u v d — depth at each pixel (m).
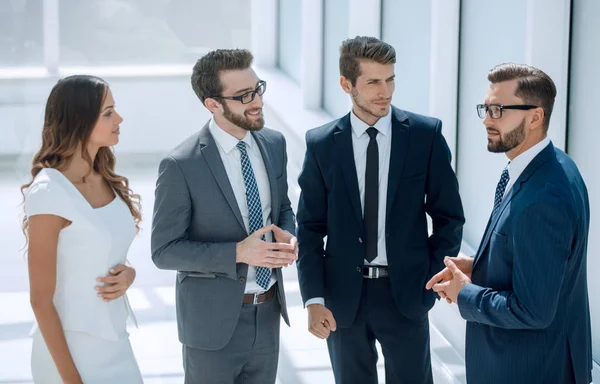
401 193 3.66
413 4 5.97
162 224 3.43
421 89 5.95
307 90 7.71
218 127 3.50
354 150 3.71
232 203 3.44
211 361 3.48
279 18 8.82
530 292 2.80
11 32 8.59
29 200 2.87
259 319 3.53
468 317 3.01
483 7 5.08
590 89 4.17
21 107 8.49
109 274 3.02
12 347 5.08
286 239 3.39
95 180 3.09
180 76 8.81
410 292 3.67
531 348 2.94
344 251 3.69
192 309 3.48
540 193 2.84
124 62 8.86
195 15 8.94
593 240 4.25
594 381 4.03
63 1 8.66
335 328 3.67
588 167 4.24
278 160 3.63
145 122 8.77
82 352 2.97
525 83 2.95
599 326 4.25
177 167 3.42
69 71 8.73
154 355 5.06
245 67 3.42
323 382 4.73
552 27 4.30
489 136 3.05
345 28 7.05
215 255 3.34
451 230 3.69
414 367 3.76
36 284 2.85
